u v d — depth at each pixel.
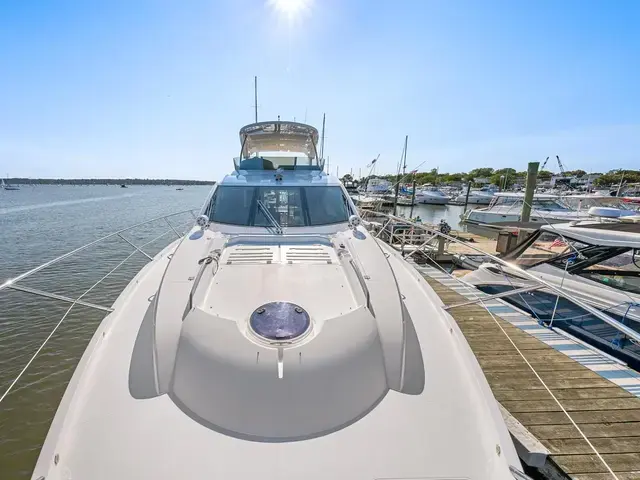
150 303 2.60
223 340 1.85
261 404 1.68
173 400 1.78
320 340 1.87
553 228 7.57
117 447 1.61
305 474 1.54
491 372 4.45
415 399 1.89
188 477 1.51
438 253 11.84
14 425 6.51
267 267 2.67
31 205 49.59
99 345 2.16
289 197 3.82
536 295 7.02
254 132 5.53
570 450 3.26
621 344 5.38
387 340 2.09
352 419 1.73
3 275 14.35
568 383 4.20
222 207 3.70
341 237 3.35
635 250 6.48
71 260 16.52
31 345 8.98
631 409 3.77
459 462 1.65
